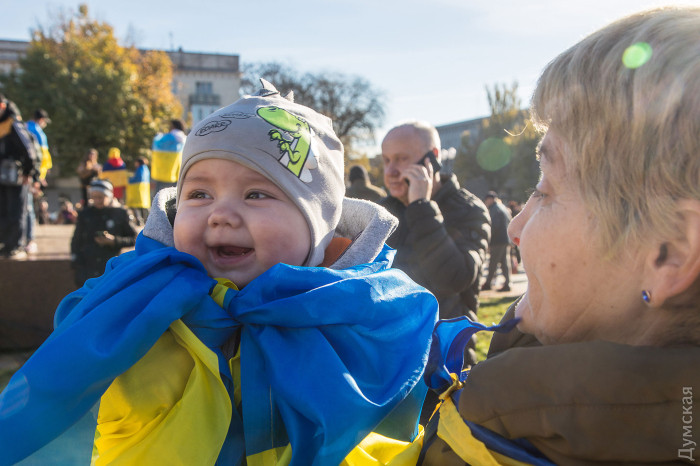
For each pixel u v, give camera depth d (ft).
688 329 2.23
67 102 94.99
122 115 99.19
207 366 2.95
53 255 20.76
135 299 2.95
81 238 17.88
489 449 2.43
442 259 7.70
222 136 3.40
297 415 2.89
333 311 3.07
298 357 2.98
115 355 2.72
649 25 2.14
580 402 2.16
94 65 98.78
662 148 2.02
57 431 2.67
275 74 131.75
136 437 2.87
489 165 134.62
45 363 2.69
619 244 2.18
